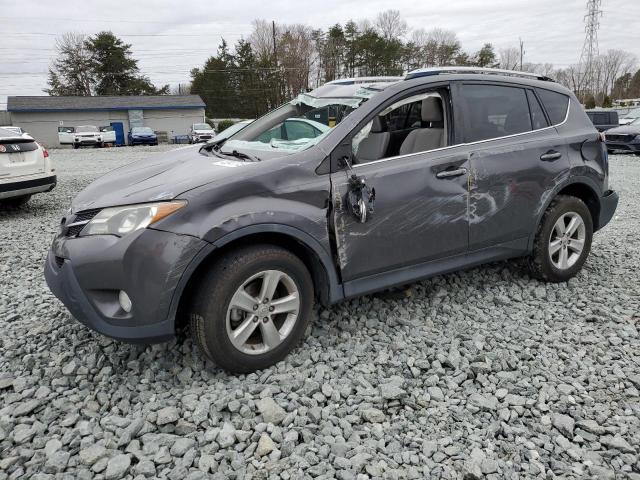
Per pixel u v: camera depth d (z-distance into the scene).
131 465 2.28
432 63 72.25
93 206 2.89
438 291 4.05
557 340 3.33
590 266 4.66
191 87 69.69
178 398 2.72
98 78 66.00
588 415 2.58
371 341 3.29
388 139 3.53
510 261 4.60
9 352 3.20
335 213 3.04
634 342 3.30
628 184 9.98
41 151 7.78
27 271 4.85
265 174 2.90
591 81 74.12
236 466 2.25
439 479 2.18
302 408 2.61
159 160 3.79
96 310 2.72
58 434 2.46
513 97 3.89
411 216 3.30
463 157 3.50
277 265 2.88
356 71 69.06
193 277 2.82
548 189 3.92
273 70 62.78
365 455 2.29
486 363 3.01
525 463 2.27
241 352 2.84
